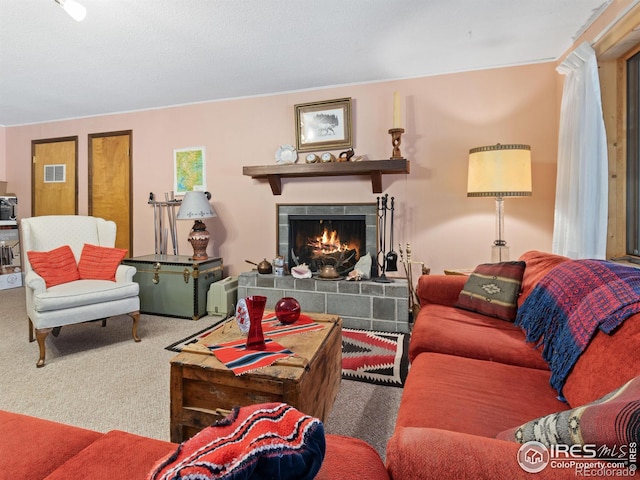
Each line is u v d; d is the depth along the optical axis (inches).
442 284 90.1
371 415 68.5
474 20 91.9
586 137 87.2
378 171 123.4
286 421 24.2
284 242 145.1
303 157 140.9
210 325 124.4
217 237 154.3
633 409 22.4
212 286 136.9
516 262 81.2
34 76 125.0
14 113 168.6
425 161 128.1
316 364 58.1
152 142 161.6
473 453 24.3
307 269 129.5
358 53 109.9
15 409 70.1
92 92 141.3
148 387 79.4
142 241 165.8
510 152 100.2
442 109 125.8
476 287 82.9
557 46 107.0
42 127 180.7
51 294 93.1
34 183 184.1
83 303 97.0
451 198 126.2
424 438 26.2
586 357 43.8
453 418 39.6
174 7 84.0
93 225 126.6
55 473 31.2
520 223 120.6
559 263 71.0
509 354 59.0
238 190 150.8
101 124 169.6
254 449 19.8
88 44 101.7
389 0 82.8
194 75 125.4
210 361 54.6
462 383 48.3
